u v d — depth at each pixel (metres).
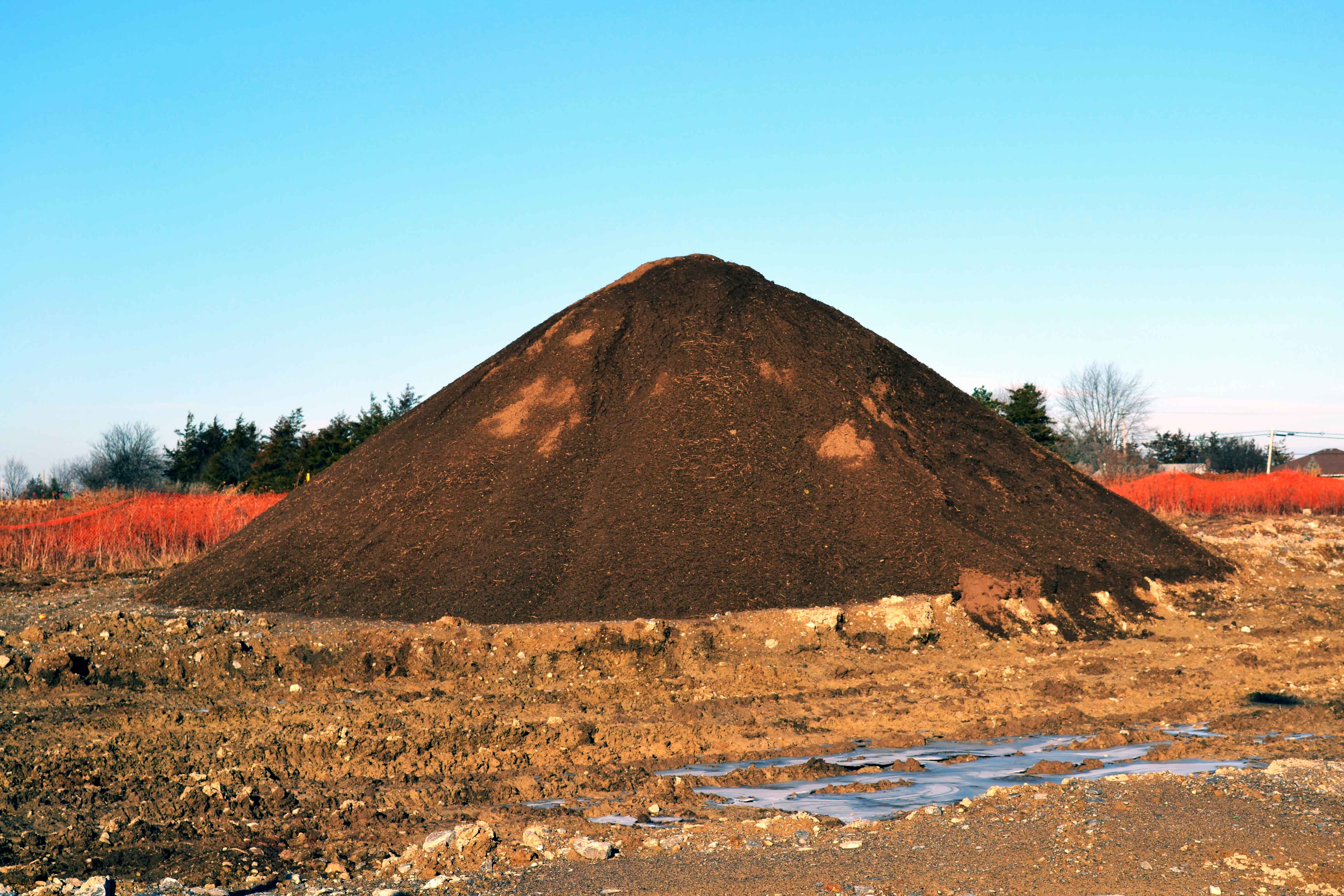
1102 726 10.05
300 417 50.66
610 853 6.19
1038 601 14.80
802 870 5.71
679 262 23.89
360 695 11.44
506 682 12.23
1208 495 33.97
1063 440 63.50
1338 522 30.19
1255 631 14.30
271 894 5.71
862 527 16.11
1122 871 5.36
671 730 9.94
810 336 20.50
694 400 18.81
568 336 21.12
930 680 12.12
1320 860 5.37
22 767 8.29
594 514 16.59
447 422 19.92
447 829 7.00
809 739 9.82
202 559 17.72
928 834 6.25
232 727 9.91
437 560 15.87
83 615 14.70
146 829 6.75
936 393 20.70
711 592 14.59
